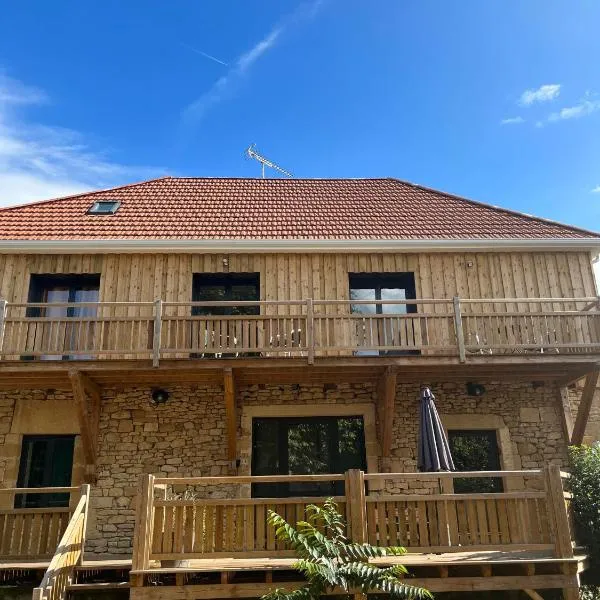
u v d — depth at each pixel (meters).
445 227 11.55
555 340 9.64
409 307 10.76
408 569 6.25
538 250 10.97
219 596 6.01
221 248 10.50
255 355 10.16
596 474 7.57
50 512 7.35
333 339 9.35
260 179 14.38
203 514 6.18
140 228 11.21
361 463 9.95
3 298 10.28
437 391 10.27
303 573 6.22
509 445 10.04
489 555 6.77
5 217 11.68
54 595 6.25
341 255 10.88
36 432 9.78
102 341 9.16
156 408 10.01
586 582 7.21
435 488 9.66
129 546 9.27
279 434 10.07
